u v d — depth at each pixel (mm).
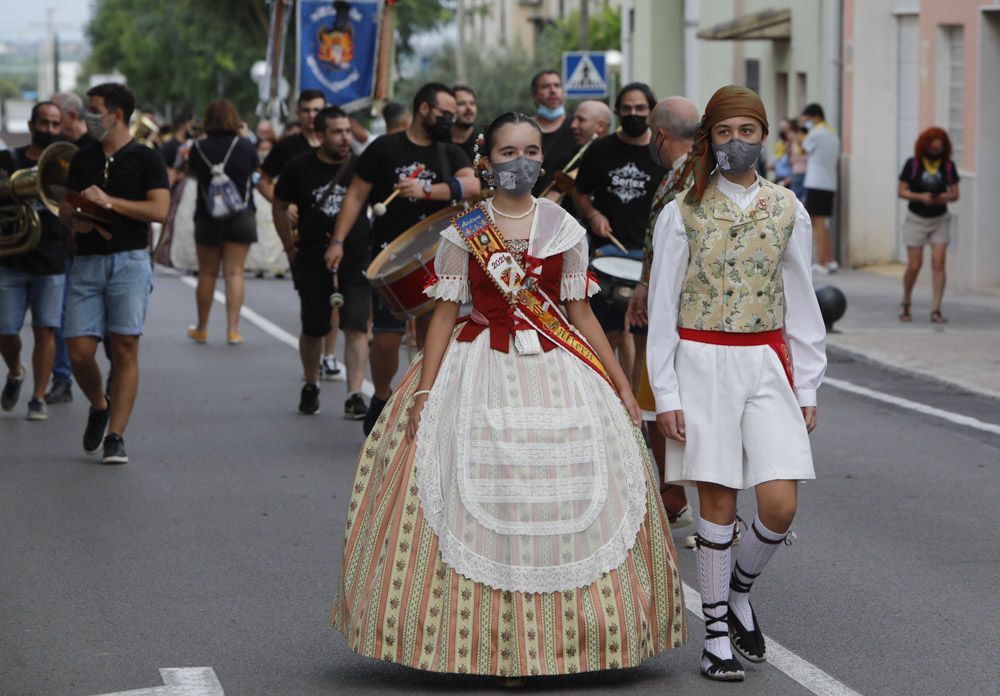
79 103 13633
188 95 72125
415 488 7090
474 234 7234
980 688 7148
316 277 14102
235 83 69250
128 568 9227
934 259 20953
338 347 19203
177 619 8234
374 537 7164
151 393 15633
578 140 13062
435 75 53281
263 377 16719
